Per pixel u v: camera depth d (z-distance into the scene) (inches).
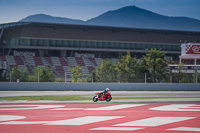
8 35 6663.4
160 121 1171.3
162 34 7815.0
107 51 7396.7
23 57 6653.5
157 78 3435.0
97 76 3553.2
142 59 4001.0
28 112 1413.6
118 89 3139.8
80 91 2987.2
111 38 7411.4
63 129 1005.8
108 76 3469.5
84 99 2070.6
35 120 1184.8
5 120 1183.6
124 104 1785.2
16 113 1379.2
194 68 4749.0
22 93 2647.6
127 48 7583.7
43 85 3073.3
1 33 6402.6
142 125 1083.9
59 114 1349.7
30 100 1988.2
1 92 2760.8
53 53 7249.0
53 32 6860.2
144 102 1915.6
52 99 2057.1
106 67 4010.8
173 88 3225.9
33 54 6924.2
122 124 1101.7
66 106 1670.8
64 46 7052.2
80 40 7185.0
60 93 2679.6
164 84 3211.1
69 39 7071.9
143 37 7667.3
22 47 6619.1
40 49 6860.2
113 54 7726.4
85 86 3097.9
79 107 1622.8
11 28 6422.2
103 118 1238.9
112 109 1536.7
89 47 7283.5
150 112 1428.4
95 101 1930.4
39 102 1865.2
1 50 6742.1
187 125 1086.4
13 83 3051.2
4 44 6692.9
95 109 1535.4
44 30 6766.7
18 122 1136.8
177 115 1332.4
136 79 3331.7
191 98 2199.8
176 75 3641.7
